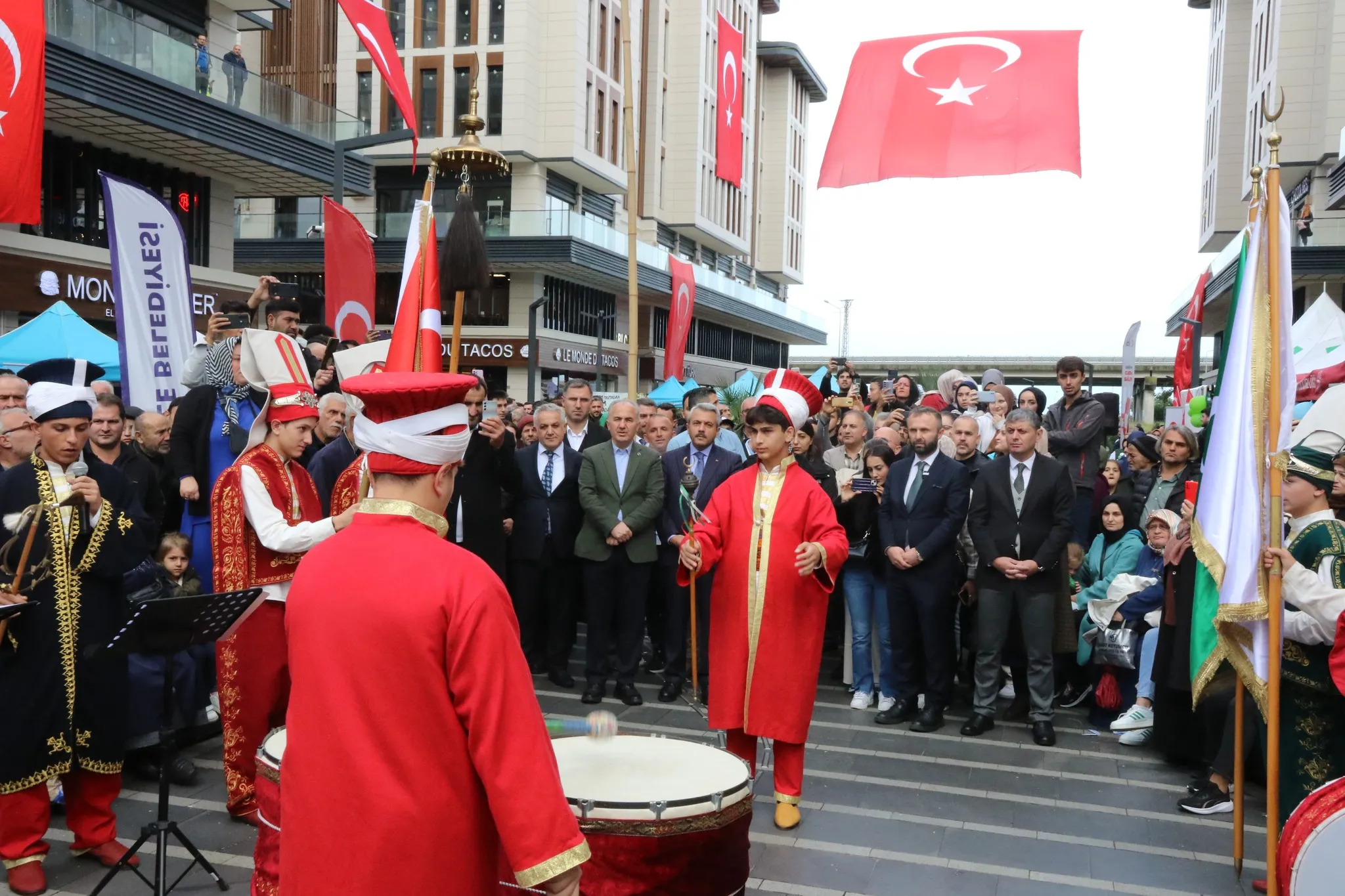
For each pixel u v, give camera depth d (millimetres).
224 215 23828
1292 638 4250
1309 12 37531
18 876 4336
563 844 2176
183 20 22109
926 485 7141
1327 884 3311
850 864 4891
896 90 9664
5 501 4387
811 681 5250
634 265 9430
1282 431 4387
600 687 7641
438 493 2371
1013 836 5273
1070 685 7965
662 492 7684
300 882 2223
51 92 16688
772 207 63531
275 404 4996
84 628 4457
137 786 5613
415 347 3811
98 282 19984
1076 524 8898
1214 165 52594
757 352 62594
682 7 48250
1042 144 9227
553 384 28734
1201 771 6332
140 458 6445
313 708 2234
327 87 38344
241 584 4848
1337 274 25406
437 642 2184
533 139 36250
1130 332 17578
